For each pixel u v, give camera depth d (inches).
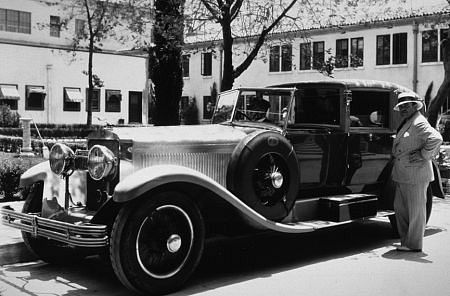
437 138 261.7
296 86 291.3
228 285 221.1
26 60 1123.3
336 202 262.7
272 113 266.2
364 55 1219.2
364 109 290.5
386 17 1166.3
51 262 254.4
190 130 249.8
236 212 228.5
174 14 420.2
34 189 260.1
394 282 225.1
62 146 232.5
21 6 1503.4
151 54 470.3
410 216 276.1
